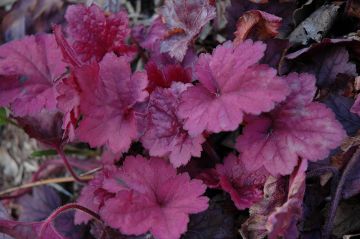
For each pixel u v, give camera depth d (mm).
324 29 557
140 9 684
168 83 540
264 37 548
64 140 567
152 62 533
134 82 514
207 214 526
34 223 515
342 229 513
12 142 718
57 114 558
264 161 489
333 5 560
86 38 572
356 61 560
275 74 478
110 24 578
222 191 560
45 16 677
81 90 491
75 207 521
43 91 564
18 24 682
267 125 497
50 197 636
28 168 702
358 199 517
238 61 491
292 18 571
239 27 541
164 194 501
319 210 521
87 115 495
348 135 520
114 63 517
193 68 548
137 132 508
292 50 563
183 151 502
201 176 528
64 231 593
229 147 581
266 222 480
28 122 559
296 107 492
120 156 572
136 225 480
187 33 560
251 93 480
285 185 496
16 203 652
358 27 565
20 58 572
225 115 480
